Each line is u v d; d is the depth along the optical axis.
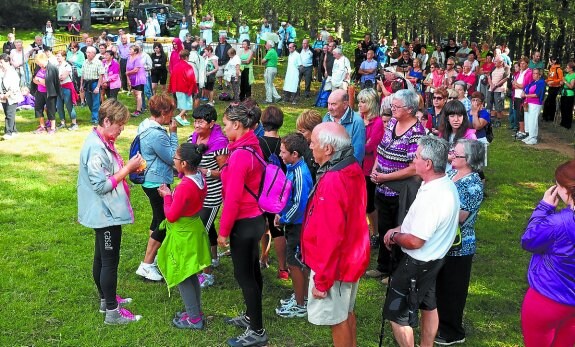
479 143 4.52
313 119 5.51
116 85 14.05
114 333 4.90
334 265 3.86
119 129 4.84
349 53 27.39
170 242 4.82
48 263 6.23
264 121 5.58
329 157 3.95
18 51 15.52
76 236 7.03
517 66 14.52
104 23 39.75
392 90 7.91
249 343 4.71
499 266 6.51
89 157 4.70
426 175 4.02
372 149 6.48
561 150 12.73
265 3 26.72
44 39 24.64
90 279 5.90
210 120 5.43
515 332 5.07
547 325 3.70
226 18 28.98
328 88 16.61
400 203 5.34
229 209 4.50
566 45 28.88
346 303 4.05
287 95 17.77
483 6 24.48
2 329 4.91
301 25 39.84
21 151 11.19
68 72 13.09
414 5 25.70
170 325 5.06
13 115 12.27
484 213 8.36
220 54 18.11
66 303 5.40
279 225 5.16
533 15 24.25
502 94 15.07
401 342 4.14
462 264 4.59
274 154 5.55
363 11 25.69
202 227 4.93
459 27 27.64
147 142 5.61
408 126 5.56
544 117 16.27
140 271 5.91
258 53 24.55
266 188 4.59
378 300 5.62
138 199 8.53
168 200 4.88
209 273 5.92
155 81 16.59
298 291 5.22
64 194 8.57
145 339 4.83
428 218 3.93
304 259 4.01
